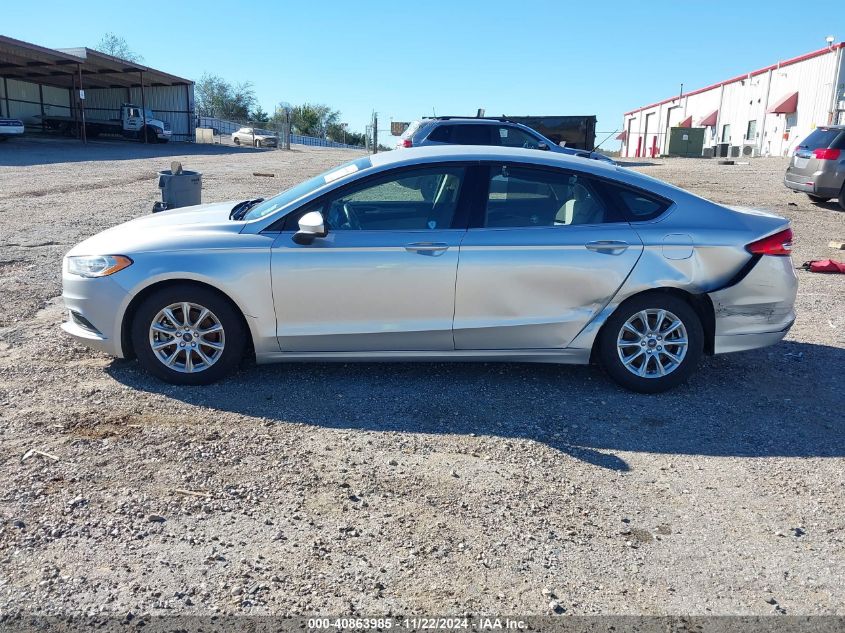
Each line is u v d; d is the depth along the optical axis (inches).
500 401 192.4
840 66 1291.8
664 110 2247.8
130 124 1711.4
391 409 184.9
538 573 120.8
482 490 146.8
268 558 122.4
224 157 1273.4
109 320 191.0
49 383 194.7
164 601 110.8
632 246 192.7
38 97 1908.2
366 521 134.3
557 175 197.2
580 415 185.3
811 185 598.9
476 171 195.9
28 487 141.3
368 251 189.0
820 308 295.6
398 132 1211.9
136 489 142.3
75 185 672.4
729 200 645.9
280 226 192.1
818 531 135.7
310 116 3417.8
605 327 197.6
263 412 180.5
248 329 196.7
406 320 192.9
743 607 114.0
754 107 1633.9
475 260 189.9
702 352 202.4
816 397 201.2
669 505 143.8
